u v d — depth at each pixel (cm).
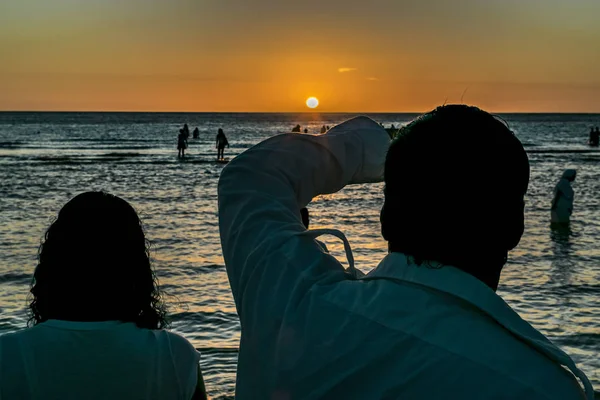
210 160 3931
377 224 1714
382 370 93
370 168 128
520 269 1106
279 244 113
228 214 122
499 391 85
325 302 103
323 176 126
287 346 103
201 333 746
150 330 186
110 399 174
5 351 173
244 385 111
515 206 99
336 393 96
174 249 1286
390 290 99
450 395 87
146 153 4591
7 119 17362
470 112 103
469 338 90
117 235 185
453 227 97
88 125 12738
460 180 96
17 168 3259
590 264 1151
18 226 1580
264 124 14650
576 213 1889
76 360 174
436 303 95
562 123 17225
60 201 2072
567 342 725
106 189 2419
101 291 181
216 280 1012
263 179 122
